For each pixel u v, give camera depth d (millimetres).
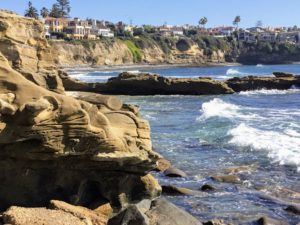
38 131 10172
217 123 28609
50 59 25703
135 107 13359
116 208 11992
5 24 21516
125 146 11633
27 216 9523
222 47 198875
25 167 10953
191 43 190125
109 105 12828
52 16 194500
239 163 18484
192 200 13555
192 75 103750
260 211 12602
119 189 12078
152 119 32625
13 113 10070
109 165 11648
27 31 23766
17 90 10336
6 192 11039
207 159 19266
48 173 11219
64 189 11422
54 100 10375
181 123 29938
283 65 185750
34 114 9984
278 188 14898
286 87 61719
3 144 10359
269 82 61438
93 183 11875
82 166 11398
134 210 9289
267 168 17562
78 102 10781
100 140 10977
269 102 45156
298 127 26297
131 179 12383
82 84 56625
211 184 15328
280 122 28562
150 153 12219
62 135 10500
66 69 133625
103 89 57125
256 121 29219
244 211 12602
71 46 148500
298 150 19828
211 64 183125
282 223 11539
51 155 10570
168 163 18172
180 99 50906
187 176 16500
